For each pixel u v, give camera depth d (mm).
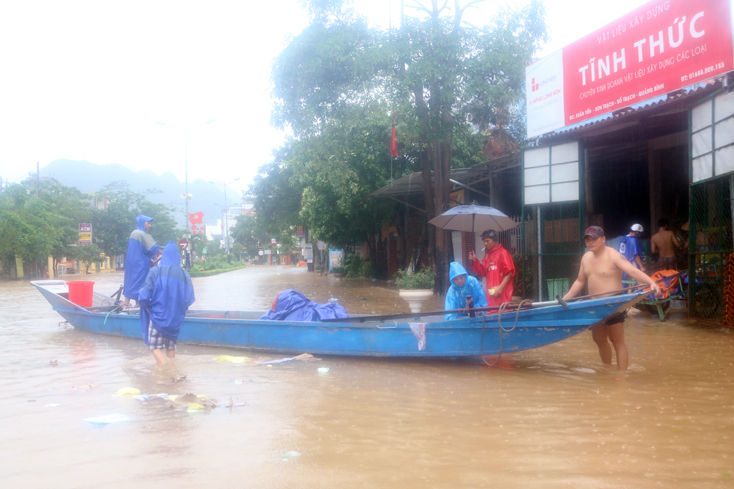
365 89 15180
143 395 5387
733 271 9008
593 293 6270
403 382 5910
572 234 13445
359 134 19000
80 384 5984
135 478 3258
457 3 15562
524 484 3086
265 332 7898
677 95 9578
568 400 4965
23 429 4266
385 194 20609
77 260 57812
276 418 4539
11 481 3229
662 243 11328
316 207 26766
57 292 11891
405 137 16828
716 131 9016
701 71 9547
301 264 80375
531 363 6773
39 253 44469
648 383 5559
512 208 17078
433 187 18609
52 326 11508
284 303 8508
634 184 15562
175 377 6262
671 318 10320
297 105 15562
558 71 12875
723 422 4215
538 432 4047
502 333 6414
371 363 7020
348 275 35406
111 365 7121
